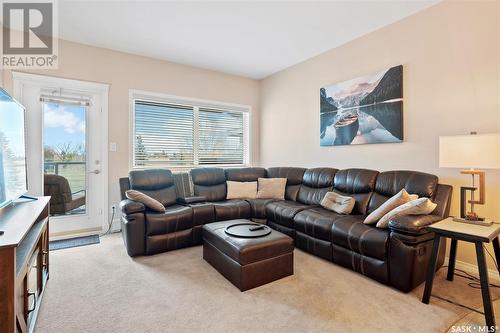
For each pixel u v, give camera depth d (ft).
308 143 13.97
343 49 11.98
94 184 12.20
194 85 14.84
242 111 16.79
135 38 11.25
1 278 3.93
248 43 11.86
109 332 5.30
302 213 9.93
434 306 6.27
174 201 11.77
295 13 9.37
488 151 6.18
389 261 7.09
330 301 6.47
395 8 9.13
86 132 11.98
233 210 11.38
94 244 10.55
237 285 7.06
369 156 11.04
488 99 7.82
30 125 10.76
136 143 13.26
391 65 10.18
